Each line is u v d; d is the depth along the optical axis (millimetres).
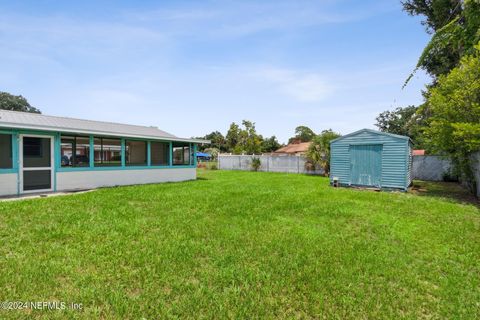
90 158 10641
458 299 2797
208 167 27062
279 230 5008
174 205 7121
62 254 3693
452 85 9141
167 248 3992
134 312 2465
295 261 3639
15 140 8555
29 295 2678
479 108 8180
